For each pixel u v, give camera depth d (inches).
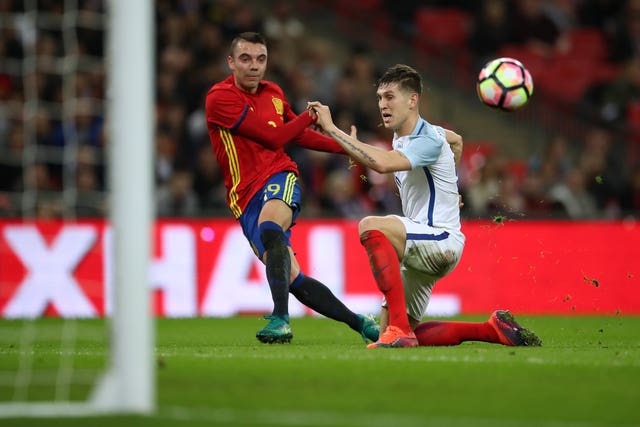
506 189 2063.2
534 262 1845.5
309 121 987.9
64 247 1672.0
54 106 2012.8
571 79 2620.6
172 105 2114.9
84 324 1435.8
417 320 974.4
